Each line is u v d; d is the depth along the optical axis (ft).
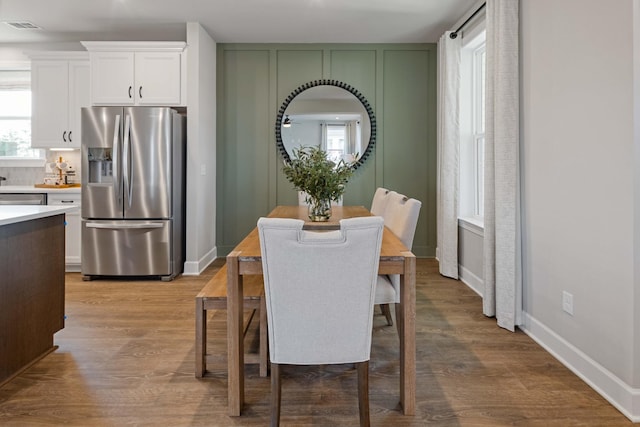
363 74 16.87
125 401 6.52
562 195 7.77
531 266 9.01
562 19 7.68
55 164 15.94
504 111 9.40
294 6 13.07
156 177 13.48
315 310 5.36
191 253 14.62
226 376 7.34
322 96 16.89
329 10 13.41
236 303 6.12
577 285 7.35
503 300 9.58
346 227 5.15
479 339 8.96
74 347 8.52
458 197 14.02
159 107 13.99
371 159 17.08
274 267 5.26
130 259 13.55
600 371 6.73
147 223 13.51
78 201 14.40
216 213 17.07
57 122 15.10
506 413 6.19
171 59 14.37
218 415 6.16
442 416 6.12
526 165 9.14
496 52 9.89
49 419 6.02
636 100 5.94
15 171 16.49
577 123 7.27
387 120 16.98
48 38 15.75
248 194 17.10
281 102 16.92
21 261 7.35
